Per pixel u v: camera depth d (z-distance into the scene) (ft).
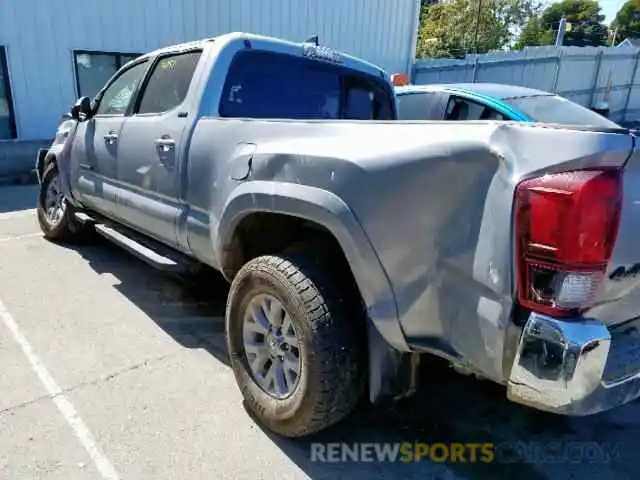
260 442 7.67
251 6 39.06
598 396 5.44
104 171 12.90
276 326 7.72
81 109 13.94
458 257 5.69
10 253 16.03
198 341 10.71
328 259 7.32
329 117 12.25
